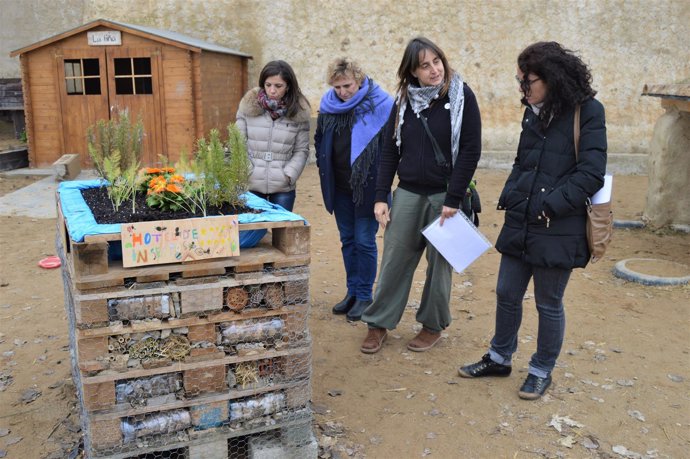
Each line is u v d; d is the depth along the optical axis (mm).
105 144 3727
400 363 4066
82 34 10148
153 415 2652
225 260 2650
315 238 7082
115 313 2508
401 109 3812
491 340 4188
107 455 2574
